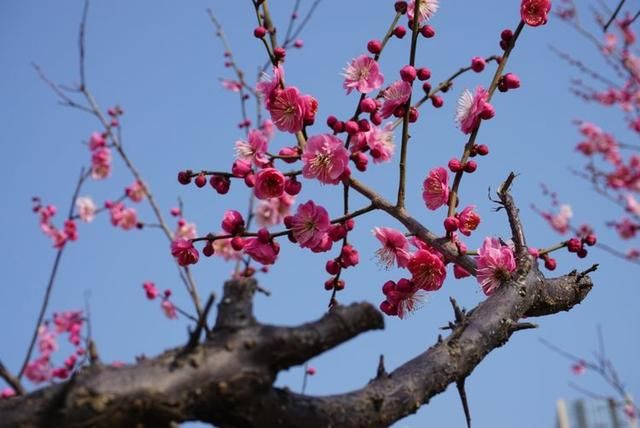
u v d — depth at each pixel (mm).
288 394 820
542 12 1080
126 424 767
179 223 1844
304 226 1058
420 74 1071
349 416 829
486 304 925
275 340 813
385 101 1065
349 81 1077
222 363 806
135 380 778
